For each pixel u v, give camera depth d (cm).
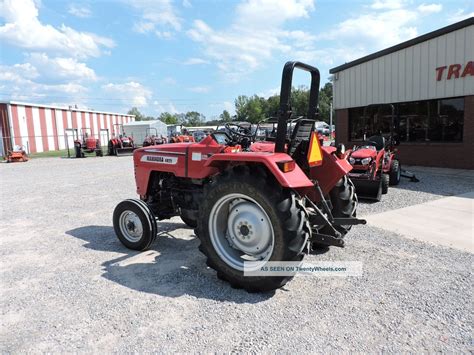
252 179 273
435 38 963
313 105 328
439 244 380
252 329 231
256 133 412
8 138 2408
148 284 304
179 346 216
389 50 1076
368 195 604
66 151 2806
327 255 354
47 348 219
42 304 275
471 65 889
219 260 297
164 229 463
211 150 352
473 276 299
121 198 705
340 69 1255
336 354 204
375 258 344
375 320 237
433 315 241
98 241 428
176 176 391
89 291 294
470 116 908
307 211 296
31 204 675
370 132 1155
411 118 1061
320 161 332
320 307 256
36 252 397
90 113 3662
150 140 2236
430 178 814
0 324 249
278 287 275
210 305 265
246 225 291
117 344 220
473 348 206
